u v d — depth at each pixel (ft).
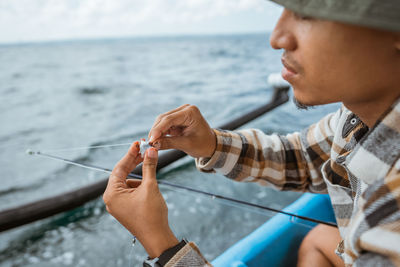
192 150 2.30
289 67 1.18
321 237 2.71
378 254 0.96
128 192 1.64
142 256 6.48
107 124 21.61
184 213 7.96
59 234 7.78
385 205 0.99
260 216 7.79
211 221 7.64
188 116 2.15
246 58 63.62
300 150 2.53
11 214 4.80
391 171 1.07
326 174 2.24
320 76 1.09
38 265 6.84
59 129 20.80
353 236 1.07
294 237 3.27
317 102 1.23
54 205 5.13
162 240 1.54
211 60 62.69
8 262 6.98
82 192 5.28
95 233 7.72
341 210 2.18
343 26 0.97
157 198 1.60
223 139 2.36
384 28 0.75
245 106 23.80
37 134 19.86
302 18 1.07
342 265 2.54
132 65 59.62
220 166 2.41
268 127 11.71
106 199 1.68
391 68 1.02
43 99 30.63
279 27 1.15
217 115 22.13
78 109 26.03
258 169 2.47
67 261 6.86
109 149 14.48
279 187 2.63
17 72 51.85
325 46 1.03
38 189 11.70
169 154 4.75
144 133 19.77
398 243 0.91
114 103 27.71
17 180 12.41
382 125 1.20
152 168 1.68
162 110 24.86
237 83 34.37
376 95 1.15
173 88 34.01
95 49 118.93
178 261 1.45
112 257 6.82
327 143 2.35
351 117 1.90
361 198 1.13
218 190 9.05
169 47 122.83
